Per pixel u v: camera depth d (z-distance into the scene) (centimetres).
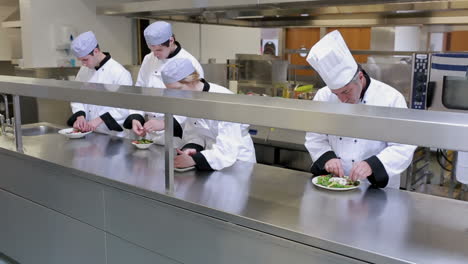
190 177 191
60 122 470
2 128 282
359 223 143
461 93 280
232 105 142
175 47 292
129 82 319
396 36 483
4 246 264
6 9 505
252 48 639
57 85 200
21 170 236
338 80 179
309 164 314
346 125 122
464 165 263
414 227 140
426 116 116
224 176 193
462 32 439
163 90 179
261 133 327
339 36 183
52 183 220
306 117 128
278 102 143
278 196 168
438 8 269
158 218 176
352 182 178
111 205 194
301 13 312
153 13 323
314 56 179
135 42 507
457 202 162
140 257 187
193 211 163
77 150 239
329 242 131
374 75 321
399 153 181
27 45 432
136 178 189
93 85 200
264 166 208
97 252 206
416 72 296
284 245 141
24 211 241
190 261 169
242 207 157
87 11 462
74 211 212
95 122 279
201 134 222
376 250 124
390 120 114
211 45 579
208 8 277
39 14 427
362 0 236
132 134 296
